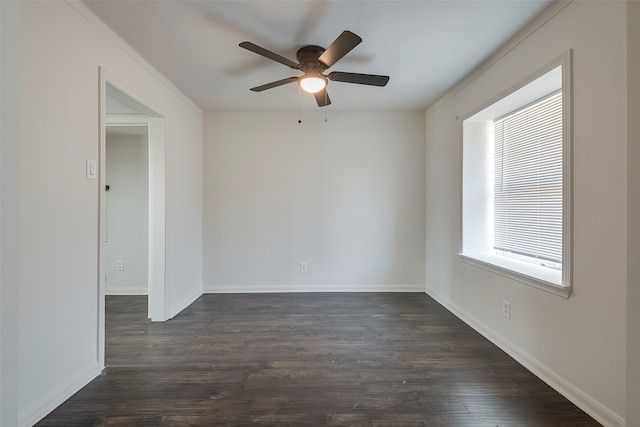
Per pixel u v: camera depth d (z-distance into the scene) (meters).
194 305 3.46
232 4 1.85
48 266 1.62
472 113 2.78
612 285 1.50
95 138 1.96
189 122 3.52
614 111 1.48
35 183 1.55
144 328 2.80
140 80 2.49
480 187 2.96
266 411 1.64
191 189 3.60
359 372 2.03
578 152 1.68
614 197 1.49
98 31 1.99
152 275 2.99
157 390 1.82
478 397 1.76
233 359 2.21
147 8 1.88
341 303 3.53
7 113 0.85
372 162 4.00
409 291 4.01
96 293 1.97
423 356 2.25
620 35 1.45
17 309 0.90
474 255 2.84
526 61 2.07
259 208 3.98
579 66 1.66
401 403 1.71
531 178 2.41
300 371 2.04
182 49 2.38
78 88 1.82
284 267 4.00
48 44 1.62
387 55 2.47
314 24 2.05
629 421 1.24
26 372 1.50
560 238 2.14
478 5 1.85
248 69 2.73
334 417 1.60
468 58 2.52
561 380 1.79
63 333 1.72
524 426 1.54
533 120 2.39
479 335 2.62
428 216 3.90
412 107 3.83
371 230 4.01
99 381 1.92
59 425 1.53
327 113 3.98
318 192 4.00
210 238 3.96
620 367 1.46
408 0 1.81
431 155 3.78
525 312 2.10
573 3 1.69
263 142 3.97
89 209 1.91
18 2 0.88
